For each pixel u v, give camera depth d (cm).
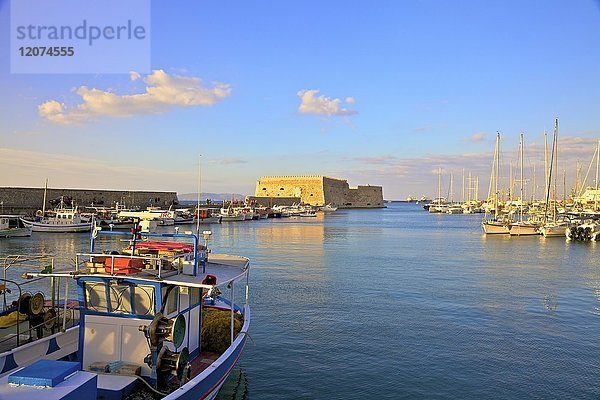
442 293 2991
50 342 1215
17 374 845
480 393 1478
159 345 1070
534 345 1934
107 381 1059
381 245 6325
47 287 2792
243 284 3278
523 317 2389
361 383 1544
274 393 1466
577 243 6694
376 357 1781
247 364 1702
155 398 1044
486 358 1778
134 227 1259
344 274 3756
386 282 3388
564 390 1504
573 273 3897
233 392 1467
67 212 7638
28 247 5272
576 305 2673
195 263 1231
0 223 6241
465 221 13062
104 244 5572
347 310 2511
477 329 2162
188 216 10006
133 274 1130
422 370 1656
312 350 1855
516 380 1576
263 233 8294
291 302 2695
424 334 2078
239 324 1514
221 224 10500
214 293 1425
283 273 3788
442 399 1437
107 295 1134
